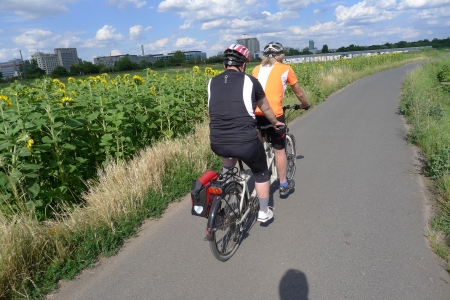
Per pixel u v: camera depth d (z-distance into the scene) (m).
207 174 3.53
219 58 29.91
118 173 5.08
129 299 3.14
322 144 7.65
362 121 9.88
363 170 5.93
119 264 3.64
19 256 3.35
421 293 3.02
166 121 7.27
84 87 7.69
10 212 4.01
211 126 3.62
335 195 5.02
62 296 3.22
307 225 4.24
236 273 3.43
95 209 4.30
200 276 3.41
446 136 6.69
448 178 4.76
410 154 6.62
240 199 3.90
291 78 4.47
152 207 4.70
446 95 13.32
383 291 3.07
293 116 10.66
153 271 3.51
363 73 27.38
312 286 3.19
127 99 6.46
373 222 4.20
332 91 17.64
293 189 5.33
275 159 4.71
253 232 4.16
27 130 4.43
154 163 5.52
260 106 3.65
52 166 4.57
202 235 4.14
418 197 4.78
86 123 5.43
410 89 13.98
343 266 3.43
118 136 5.81
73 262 3.58
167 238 4.10
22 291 3.22
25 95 5.99
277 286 3.22
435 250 3.57
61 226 3.89
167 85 8.39
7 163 4.22
